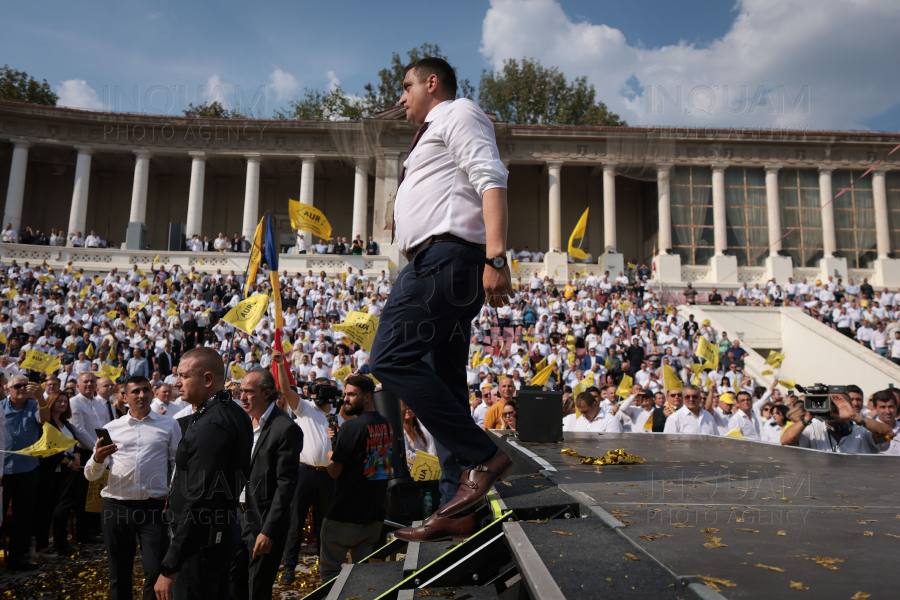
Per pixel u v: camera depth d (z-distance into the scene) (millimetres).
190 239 32844
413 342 2438
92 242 32625
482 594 2135
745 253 36594
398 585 2283
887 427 6242
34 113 34406
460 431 2416
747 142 36688
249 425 4203
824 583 1559
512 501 2578
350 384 5535
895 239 37156
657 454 4492
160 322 20734
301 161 37500
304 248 31828
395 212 2705
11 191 34125
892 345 23000
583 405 9031
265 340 19625
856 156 37094
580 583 1601
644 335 22344
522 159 36781
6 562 6848
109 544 5105
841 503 2568
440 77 2789
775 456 4523
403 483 6219
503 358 20375
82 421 7652
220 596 3990
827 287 31297
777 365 14930
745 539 1969
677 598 1494
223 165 38969
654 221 38312
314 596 3092
